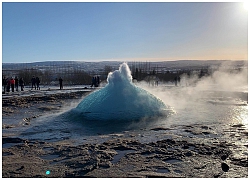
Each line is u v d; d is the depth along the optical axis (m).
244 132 7.67
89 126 8.81
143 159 5.35
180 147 6.16
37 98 16.23
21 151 6.01
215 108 12.74
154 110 10.32
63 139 7.17
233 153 5.69
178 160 5.30
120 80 10.70
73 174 4.61
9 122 9.70
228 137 7.11
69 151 5.94
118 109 9.87
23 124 9.30
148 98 10.64
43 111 12.37
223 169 4.81
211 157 5.45
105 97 10.41
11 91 21.34
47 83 32.66
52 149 6.17
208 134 7.48
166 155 5.57
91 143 6.62
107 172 4.69
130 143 6.48
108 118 9.62
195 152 5.77
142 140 6.86
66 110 12.55
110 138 7.15
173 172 4.68
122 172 4.68
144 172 4.68
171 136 7.23
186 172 4.68
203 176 4.51
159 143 6.45
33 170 4.81
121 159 5.34
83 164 5.07
